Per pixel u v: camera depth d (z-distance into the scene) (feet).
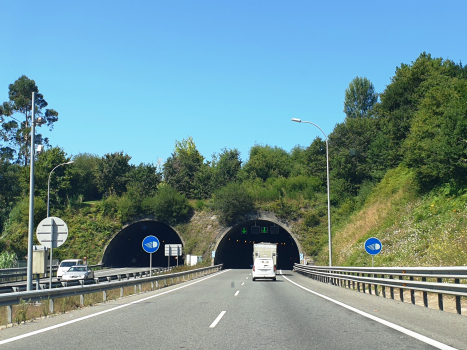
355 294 61.11
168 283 93.66
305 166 238.27
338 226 185.57
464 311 39.04
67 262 121.90
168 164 295.89
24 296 37.24
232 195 199.52
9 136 254.68
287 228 197.26
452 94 122.21
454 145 99.25
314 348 24.02
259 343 25.62
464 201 91.61
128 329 31.17
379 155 202.49
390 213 129.18
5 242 188.44
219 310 42.65
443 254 69.97
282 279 110.42
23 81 253.03
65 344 25.70
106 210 210.18
